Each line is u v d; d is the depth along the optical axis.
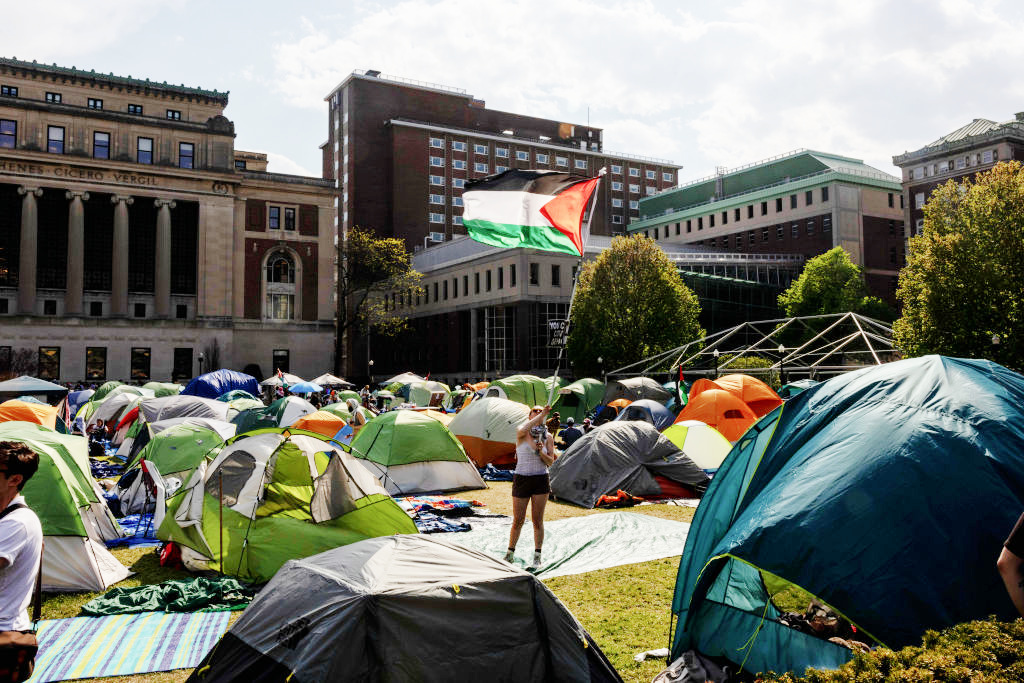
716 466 18.66
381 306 77.25
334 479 10.30
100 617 7.93
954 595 4.89
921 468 5.33
